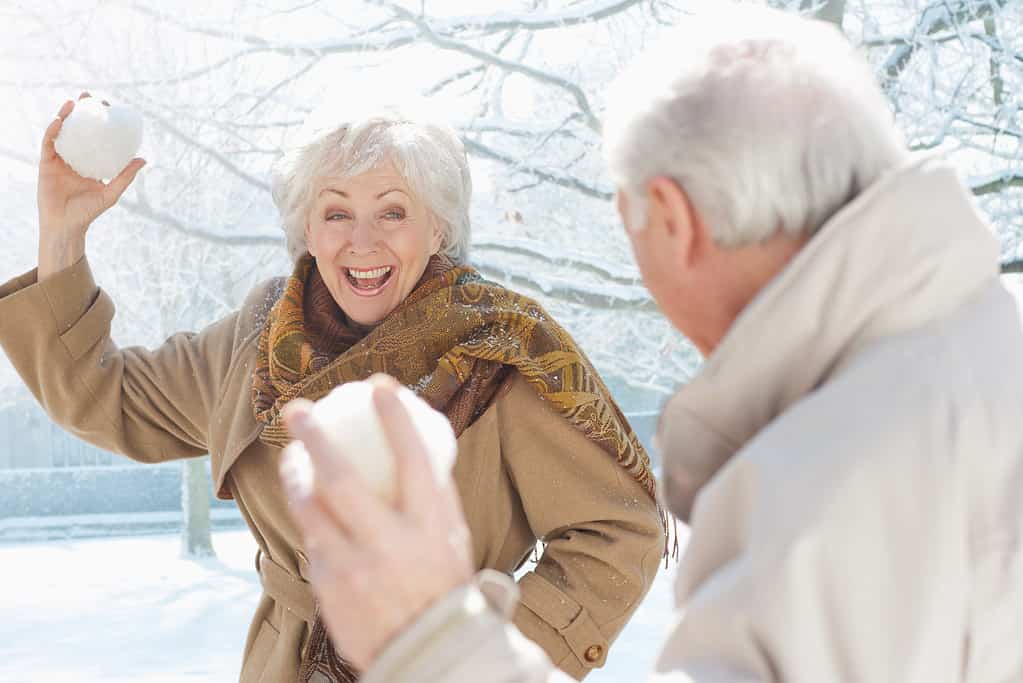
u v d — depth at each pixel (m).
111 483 15.43
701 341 0.86
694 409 0.81
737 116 0.78
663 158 0.80
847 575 0.69
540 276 5.73
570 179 5.84
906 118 5.09
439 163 1.78
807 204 0.78
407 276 1.79
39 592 8.96
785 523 0.70
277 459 1.80
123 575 9.85
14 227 6.77
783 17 0.83
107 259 6.80
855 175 0.78
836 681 0.69
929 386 0.72
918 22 5.01
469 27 5.79
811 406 0.73
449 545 0.68
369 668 0.67
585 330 7.22
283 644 1.77
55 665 6.47
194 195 6.34
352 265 1.76
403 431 0.67
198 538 10.96
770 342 0.77
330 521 0.67
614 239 6.59
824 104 0.78
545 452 1.71
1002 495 0.71
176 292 6.89
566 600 1.64
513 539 1.76
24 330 1.92
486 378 1.72
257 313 1.97
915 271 0.74
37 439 16.41
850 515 0.69
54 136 1.90
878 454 0.70
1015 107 5.01
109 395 1.97
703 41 0.82
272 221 6.69
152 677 6.16
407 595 0.66
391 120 1.79
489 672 0.65
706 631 0.72
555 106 6.04
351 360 1.74
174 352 2.02
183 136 5.77
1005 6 4.91
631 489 1.71
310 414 0.68
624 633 6.25
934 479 0.70
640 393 12.26
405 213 1.78
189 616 7.81
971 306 0.77
